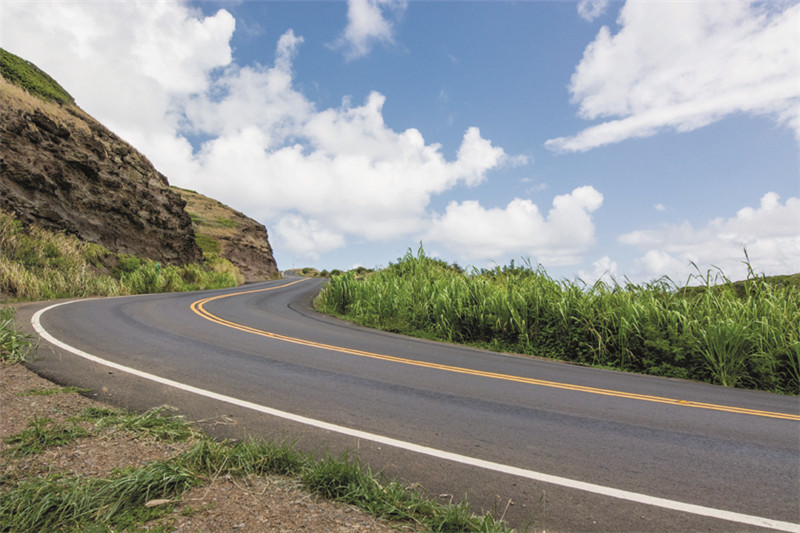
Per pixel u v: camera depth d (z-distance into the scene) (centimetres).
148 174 3366
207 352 764
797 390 771
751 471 382
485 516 277
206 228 5225
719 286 1004
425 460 376
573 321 1016
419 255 1748
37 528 249
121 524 254
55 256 1895
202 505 277
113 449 350
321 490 304
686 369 862
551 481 348
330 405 512
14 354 609
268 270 5709
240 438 399
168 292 2325
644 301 1009
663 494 334
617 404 580
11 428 371
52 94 2855
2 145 2034
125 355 698
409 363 776
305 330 1123
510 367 808
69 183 2405
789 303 905
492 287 1222
